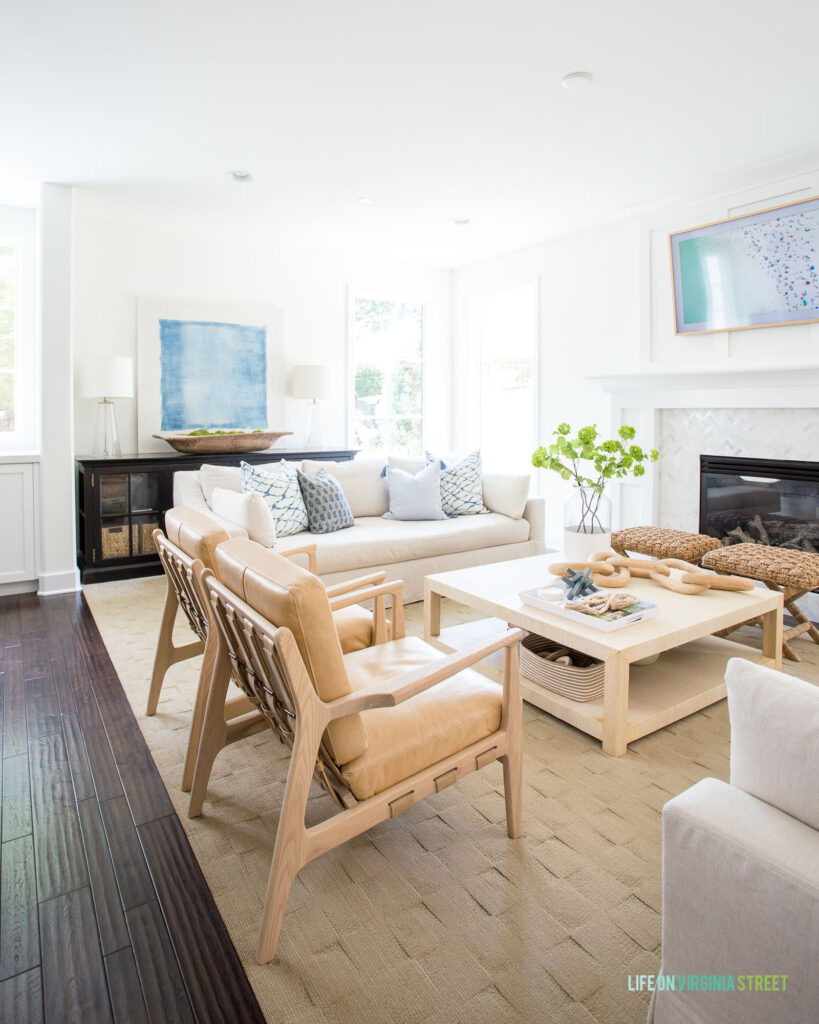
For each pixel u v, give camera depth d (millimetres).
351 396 5840
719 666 2689
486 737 1700
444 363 6391
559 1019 1239
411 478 4270
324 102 2885
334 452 5219
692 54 2502
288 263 5438
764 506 3832
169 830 1824
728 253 3861
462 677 1844
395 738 1534
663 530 3646
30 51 2473
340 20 2275
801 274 3537
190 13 2229
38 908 1530
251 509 3092
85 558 4383
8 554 4074
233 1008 1271
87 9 2203
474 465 4465
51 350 4031
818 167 3490
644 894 1563
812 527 3605
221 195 4160
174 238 4934
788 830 929
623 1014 1247
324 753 1467
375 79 2686
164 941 1435
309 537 3713
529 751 2234
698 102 2891
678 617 2416
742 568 2996
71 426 4121
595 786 2020
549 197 4172
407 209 4434
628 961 1370
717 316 3973
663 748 2244
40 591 4117
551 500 5480
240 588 1529
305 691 1342
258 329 5309
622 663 2135
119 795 1990
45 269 3955
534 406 5473
